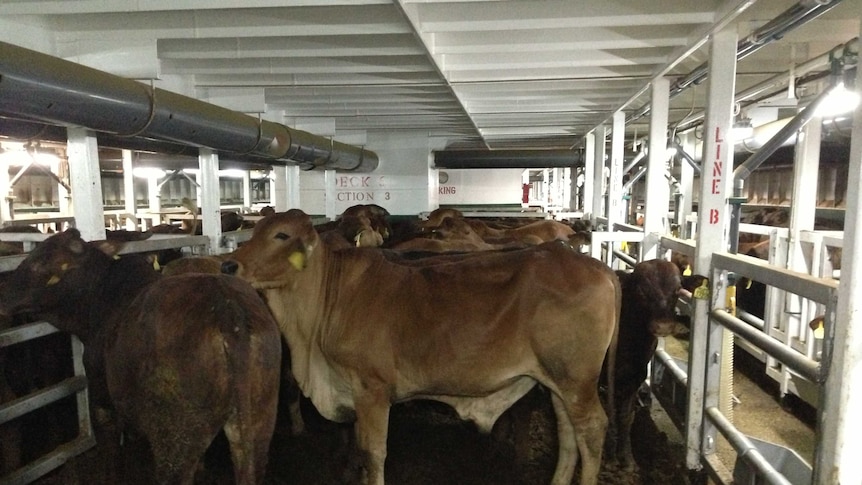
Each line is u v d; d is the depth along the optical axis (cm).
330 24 380
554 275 308
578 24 370
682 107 719
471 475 395
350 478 388
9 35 358
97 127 364
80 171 418
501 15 377
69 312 359
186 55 443
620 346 386
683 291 385
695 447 364
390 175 1107
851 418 216
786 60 484
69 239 353
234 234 624
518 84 568
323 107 696
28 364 431
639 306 376
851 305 211
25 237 471
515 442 410
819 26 396
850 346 212
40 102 305
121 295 350
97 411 351
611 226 716
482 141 1145
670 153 680
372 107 698
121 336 280
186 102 441
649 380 498
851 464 218
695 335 355
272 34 384
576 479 379
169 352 257
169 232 787
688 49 409
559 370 311
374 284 326
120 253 446
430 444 441
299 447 443
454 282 319
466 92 622
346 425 418
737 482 308
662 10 360
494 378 314
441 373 313
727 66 357
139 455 370
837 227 721
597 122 842
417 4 362
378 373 318
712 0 352
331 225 721
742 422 475
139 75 393
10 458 388
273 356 280
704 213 362
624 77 518
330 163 876
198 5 328
